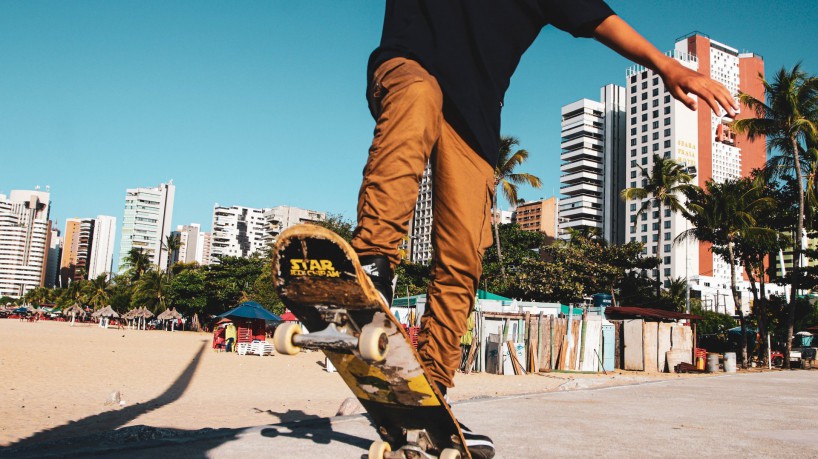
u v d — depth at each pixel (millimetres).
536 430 4320
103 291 108312
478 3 2033
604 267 42656
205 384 14352
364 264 1775
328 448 3256
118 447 3135
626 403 6742
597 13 2006
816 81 29500
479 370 21125
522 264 45500
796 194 33438
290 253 1552
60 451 3115
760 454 3666
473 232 2129
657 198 47000
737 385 10875
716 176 150125
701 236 33281
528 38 2156
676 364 23500
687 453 3631
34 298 157000
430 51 1947
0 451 3268
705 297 103188
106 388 12836
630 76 145625
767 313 40062
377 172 1775
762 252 31797
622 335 24703
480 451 2420
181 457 3008
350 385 2098
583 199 145125
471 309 2289
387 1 2195
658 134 136625
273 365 22344
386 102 1834
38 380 14031
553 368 22672
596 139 151125
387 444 2289
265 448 3236
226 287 72062
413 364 1836
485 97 2041
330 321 1711
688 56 152625
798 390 9883
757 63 164875
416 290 51781
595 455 3434
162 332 68000
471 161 2080
